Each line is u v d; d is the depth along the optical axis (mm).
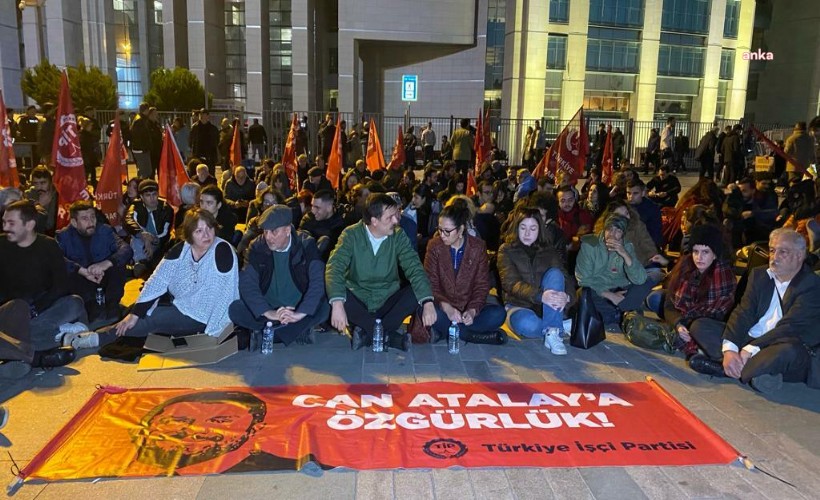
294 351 5379
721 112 36156
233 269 5344
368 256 5441
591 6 32219
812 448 3754
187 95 31531
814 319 4621
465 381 4711
